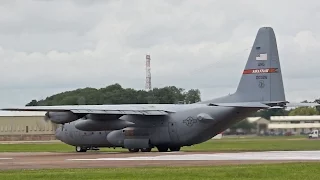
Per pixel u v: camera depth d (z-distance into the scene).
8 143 129.25
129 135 74.25
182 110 72.94
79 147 79.69
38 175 39.16
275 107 68.81
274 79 69.56
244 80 71.12
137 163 49.72
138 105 75.50
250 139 140.25
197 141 73.00
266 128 158.50
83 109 70.31
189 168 43.19
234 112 70.75
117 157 59.78
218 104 70.00
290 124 166.75
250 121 151.88
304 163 46.50
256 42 70.62
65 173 40.25
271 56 69.81
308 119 171.25
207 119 71.12
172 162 50.22
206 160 52.16
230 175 38.84
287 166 43.94
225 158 54.66
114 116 73.50
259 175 38.91
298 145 89.88
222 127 72.19
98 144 77.44
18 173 40.84
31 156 64.75
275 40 70.12
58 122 71.00
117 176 38.62
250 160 51.56
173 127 72.81
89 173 40.19
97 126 74.25
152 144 74.12
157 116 73.44
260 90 70.12
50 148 97.00
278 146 87.56
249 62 70.94
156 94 136.88
